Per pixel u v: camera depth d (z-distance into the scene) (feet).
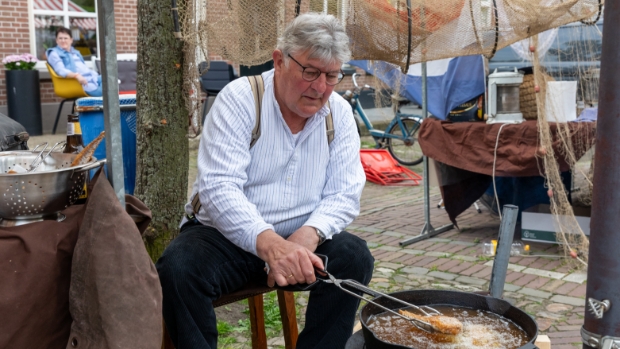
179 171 10.21
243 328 10.53
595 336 4.85
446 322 4.83
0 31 29.89
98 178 5.11
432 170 16.22
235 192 6.61
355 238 7.19
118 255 4.95
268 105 6.89
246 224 6.46
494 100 14.83
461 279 13.17
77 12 32.35
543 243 15.55
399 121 25.90
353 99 26.02
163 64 9.70
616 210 4.62
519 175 14.32
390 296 5.38
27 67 29.19
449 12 9.39
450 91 15.89
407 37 9.20
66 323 5.30
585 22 10.95
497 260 6.77
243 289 7.06
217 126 6.87
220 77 28.22
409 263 14.25
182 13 8.39
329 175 7.39
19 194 5.00
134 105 11.22
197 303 6.37
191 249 6.54
